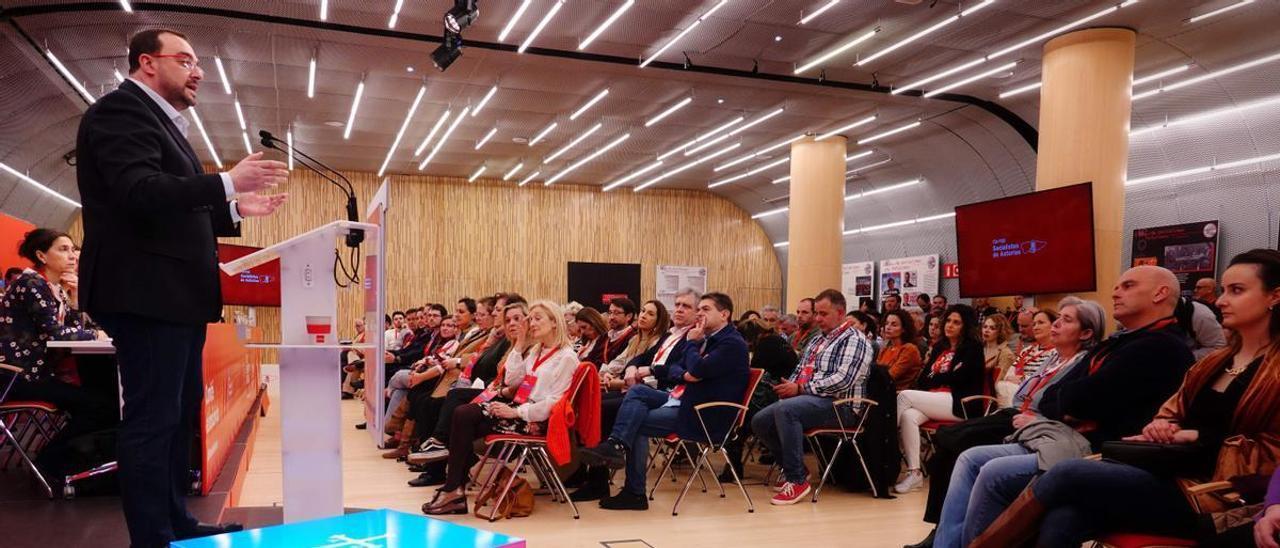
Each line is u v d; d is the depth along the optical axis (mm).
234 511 3635
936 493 3891
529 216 19281
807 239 13742
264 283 12320
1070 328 3684
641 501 4871
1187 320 4102
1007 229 8727
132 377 2234
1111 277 8273
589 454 4863
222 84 11117
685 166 17094
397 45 9492
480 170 17750
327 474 2768
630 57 9961
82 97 11461
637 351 6602
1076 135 8492
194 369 2539
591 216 19766
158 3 8219
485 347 6457
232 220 2248
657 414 4910
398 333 11828
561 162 16797
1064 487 2398
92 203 2166
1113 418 2873
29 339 3986
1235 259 2410
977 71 10258
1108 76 8453
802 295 13734
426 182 18547
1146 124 11531
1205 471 2309
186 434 2631
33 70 9945
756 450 7359
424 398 6441
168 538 2266
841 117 12625
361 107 12445
